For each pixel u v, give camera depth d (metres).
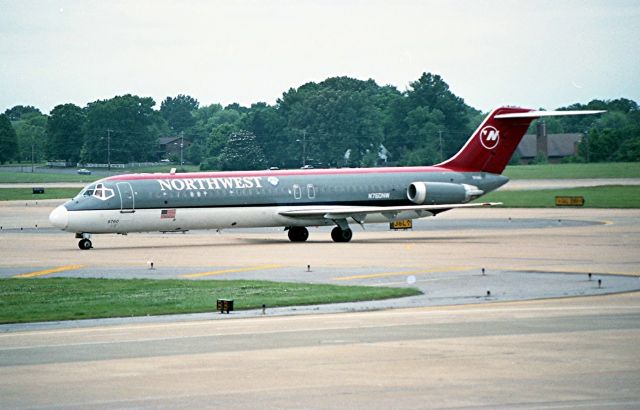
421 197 131.75
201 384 41.78
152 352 49.59
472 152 138.12
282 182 127.12
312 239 134.62
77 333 56.75
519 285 76.50
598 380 41.22
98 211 116.50
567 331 53.50
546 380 41.31
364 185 131.75
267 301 69.00
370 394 39.31
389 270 90.19
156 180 120.75
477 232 141.62
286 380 42.25
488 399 38.16
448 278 82.38
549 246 113.56
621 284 76.25
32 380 43.16
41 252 115.38
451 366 44.47
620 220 161.50
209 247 121.00
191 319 62.06
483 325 56.22
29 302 70.81
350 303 68.06
